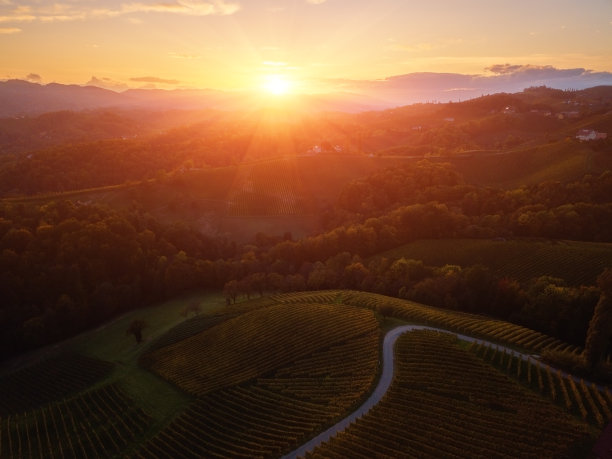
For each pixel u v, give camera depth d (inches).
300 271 5201.8
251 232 7180.1
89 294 4505.4
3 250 4532.5
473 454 1855.3
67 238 4817.9
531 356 2632.9
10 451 2485.2
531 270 4271.7
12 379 3459.6
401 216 5940.0
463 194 6697.8
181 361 3282.5
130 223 5728.3
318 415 2351.1
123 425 2591.0
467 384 2351.1
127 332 3777.1
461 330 3058.6
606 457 1759.4
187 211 7436.0
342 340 3095.5
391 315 3393.2
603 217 4992.6
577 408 2082.9
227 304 4527.6
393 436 2031.3
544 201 5836.6
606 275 2488.9
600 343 2370.8
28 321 3900.1
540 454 1797.5
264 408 2500.0
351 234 5634.8
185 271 5088.6
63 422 2694.4
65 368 3523.6
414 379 2471.7
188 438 2388.0
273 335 3361.2
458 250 5017.2
